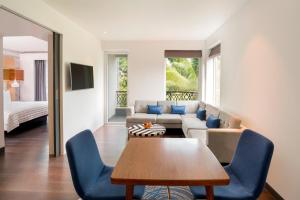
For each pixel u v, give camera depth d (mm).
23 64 9750
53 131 4652
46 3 3971
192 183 1612
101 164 2465
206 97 7297
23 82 9766
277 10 2953
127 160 1978
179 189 3232
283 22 2814
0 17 3439
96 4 4020
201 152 2189
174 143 2494
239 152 2330
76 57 5484
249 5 3828
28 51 9492
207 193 1803
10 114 6051
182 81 7836
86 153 2184
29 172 3795
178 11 4441
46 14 4023
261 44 3396
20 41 7207
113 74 8273
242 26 4148
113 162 4258
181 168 1807
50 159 4430
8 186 3301
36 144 5410
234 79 4605
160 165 1866
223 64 5406
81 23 5344
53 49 4586
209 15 4707
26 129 6965
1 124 4844
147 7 4195
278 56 2930
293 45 2615
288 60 2711
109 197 1942
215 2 3949
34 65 9773
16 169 3926
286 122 2756
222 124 4586
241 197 1938
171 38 7223
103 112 7785
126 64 8172
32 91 9828
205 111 6039
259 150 2014
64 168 3969
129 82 7660
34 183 3393
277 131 2957
